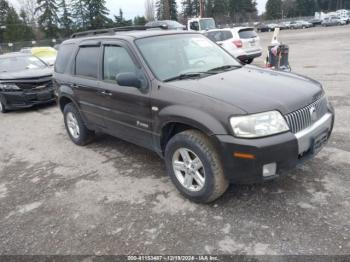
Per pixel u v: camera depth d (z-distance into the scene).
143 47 4.18
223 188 3.38
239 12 86.94
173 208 3.59
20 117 8.63
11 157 5.76
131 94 4.05
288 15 90.81
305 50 18.14
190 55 4.45
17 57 10.41
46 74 9.11
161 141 3.90
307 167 4.14
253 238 3.00
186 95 3.45
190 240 3.06
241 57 13.91
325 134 3.60
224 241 3.00
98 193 4.11
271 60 9.84
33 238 3.34
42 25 59.34
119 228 3.35
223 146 3.09
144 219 3.45
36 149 6.02
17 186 4.57
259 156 2.98
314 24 53.94
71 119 5.91
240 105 3.11
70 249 3.12
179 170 3.72
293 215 3.25
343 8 88.69
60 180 4.60
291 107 3.22
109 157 5.22
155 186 4.12
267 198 3.57
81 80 5.12
